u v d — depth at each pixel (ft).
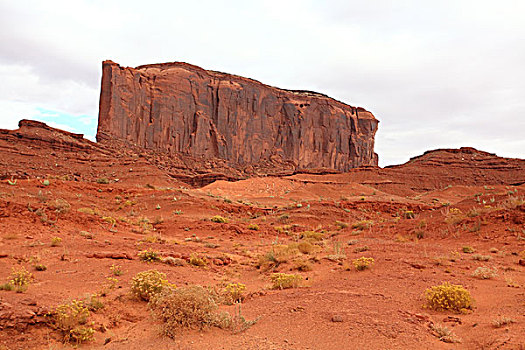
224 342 18.28
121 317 23.25
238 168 510.58
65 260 39.86
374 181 390.21
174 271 39.01
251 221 124.36
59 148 292.81
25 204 66.85
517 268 37.60
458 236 60.18
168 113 480.64
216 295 27.96
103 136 403.95
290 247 59.31
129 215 112.98
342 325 20.29
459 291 24.12
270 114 587.68
